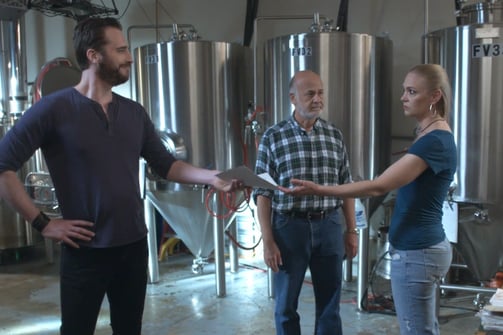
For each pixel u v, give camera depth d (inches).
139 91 132.6
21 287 142.0
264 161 85.0
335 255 85.0
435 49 109.2
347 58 110.4
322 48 109.8
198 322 114.3
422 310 68.7
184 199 129.2
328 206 84.0
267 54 120.0
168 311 120.8
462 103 103.9
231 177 69.9
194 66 123.5
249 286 136.5
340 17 138.7
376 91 115.2
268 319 115.1
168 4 169.9
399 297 70.4
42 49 190.5
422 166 65.8
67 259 64.7
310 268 86.7
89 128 62.2
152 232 138.9
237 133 132.0
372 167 116.2
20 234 163.9
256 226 158.6
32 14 189.9
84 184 62.6
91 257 63.9
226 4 162.6
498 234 106.6
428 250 67.3
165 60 124.7
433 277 67.9
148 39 174.1
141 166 126.7
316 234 83.5
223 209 127.5
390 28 140.4
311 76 83.0
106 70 63.0
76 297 64.6
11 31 159.2
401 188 70.1
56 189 63.8
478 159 103.2
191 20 167.8
